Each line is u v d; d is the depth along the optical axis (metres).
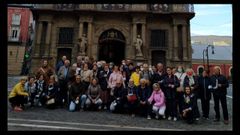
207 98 10.90
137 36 34.03
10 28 53.44
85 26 35.09
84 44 33.31
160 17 35.53
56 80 12.69
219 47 66.31
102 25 35.38
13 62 50.47
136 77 12.58
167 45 35.06
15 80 26.59
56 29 35.50
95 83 12.03
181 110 10.73
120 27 35.25
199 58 61.97
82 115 10.30
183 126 9.02
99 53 35.47
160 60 35.31
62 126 7.60
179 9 34.91
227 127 9.02
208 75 11.06
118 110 11.48
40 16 35.06
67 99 12.80
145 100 10.85
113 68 13.39
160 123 9.47
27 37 53.31
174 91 10.68
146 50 34.72
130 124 8.80
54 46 35.03
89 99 11.88
